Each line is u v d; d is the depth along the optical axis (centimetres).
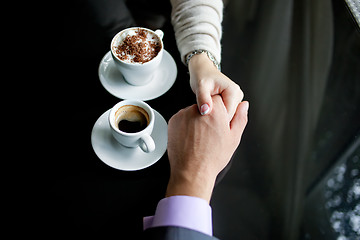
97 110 64
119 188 56
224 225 53
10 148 59
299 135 62
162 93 66
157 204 54
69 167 58
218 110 61
